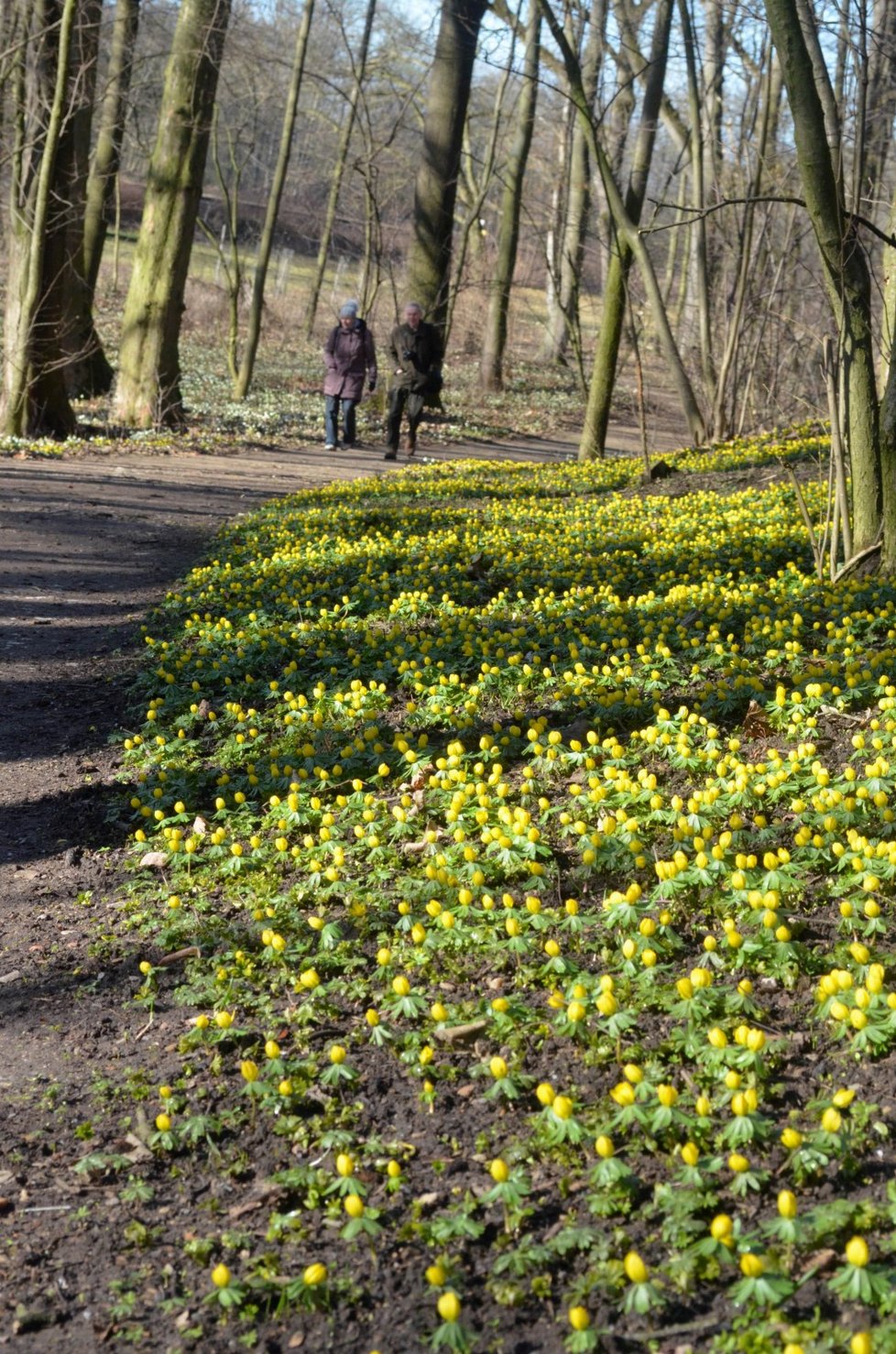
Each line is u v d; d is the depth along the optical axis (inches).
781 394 957.2
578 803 215.6
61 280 811.4
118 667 339.9
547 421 1294.3
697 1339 106.2
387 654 313.6
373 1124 141.3
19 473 671.8
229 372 1360.7
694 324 1096.8
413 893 189.0
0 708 307.0
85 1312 118.4
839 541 370.3
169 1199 134.0
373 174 1238.3
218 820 233.9
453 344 1846.7
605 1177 122.6
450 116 1181.7
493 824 209.8
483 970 169.8
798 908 174.7
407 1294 116.3
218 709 295.0
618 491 644.1
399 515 543.8
